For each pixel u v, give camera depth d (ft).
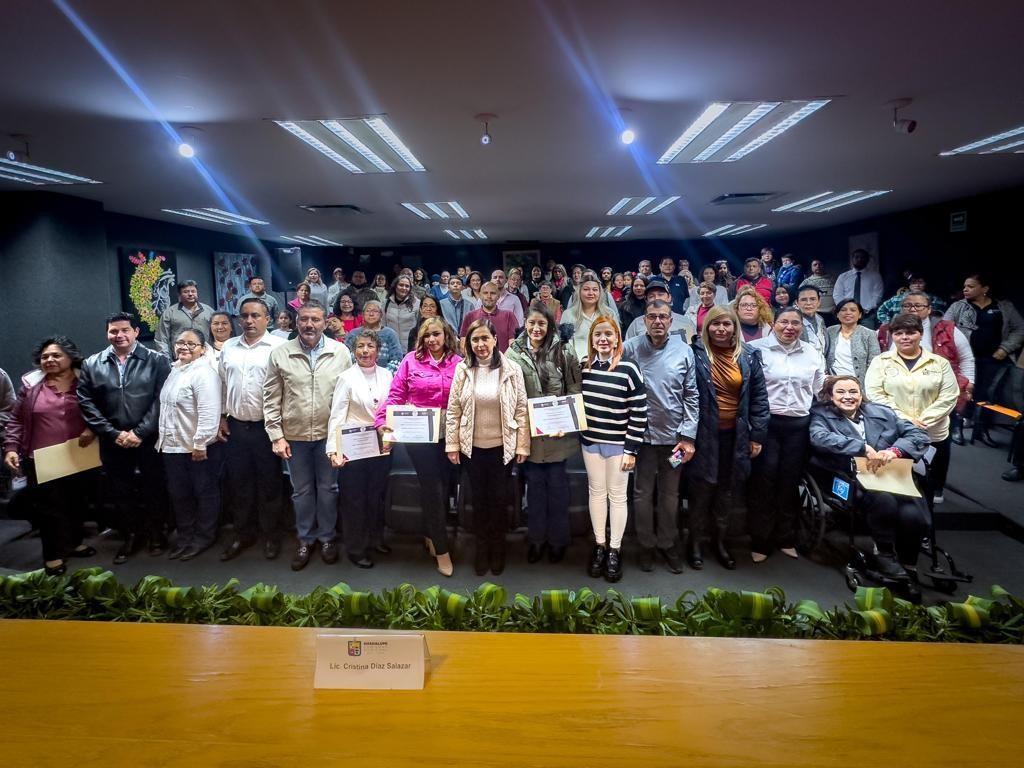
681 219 33.76
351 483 11.05
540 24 9.02
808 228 39.29
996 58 10.59
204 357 11.63
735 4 8.45
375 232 38.73
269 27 8.99
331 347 11.57
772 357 11.31
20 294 21.83
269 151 16.61
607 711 2.61
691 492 11.19
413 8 8.46
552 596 4.79
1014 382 20.36
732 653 3.08
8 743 2.43
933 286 29.30
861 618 4.62
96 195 22.54
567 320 16.75
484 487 10.89
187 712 2.63
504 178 21.17
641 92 12.17
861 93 12.41
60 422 11.46
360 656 2.82
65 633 3.31
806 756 2.32
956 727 2.49
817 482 11.62
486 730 2.49
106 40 9.39
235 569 11.43
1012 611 4.73
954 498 14.05
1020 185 23.80
